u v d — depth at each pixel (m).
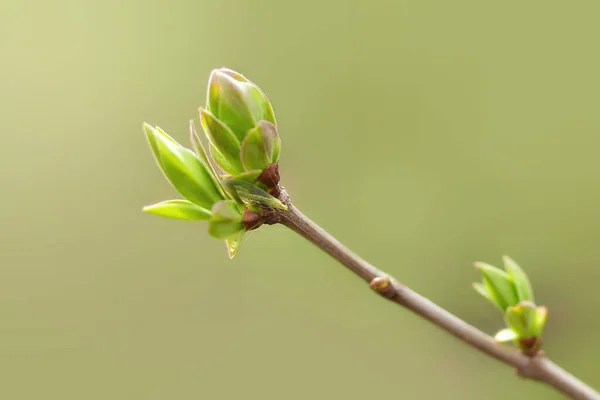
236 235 0.25
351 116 0.57
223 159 0.25
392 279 0.25
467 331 0.26
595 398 0.25
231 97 0.25
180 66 0.58
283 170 0.56
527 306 0.26
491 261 0.52
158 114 0.57
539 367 0.26
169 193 0.54
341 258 0.25
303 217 0.25
